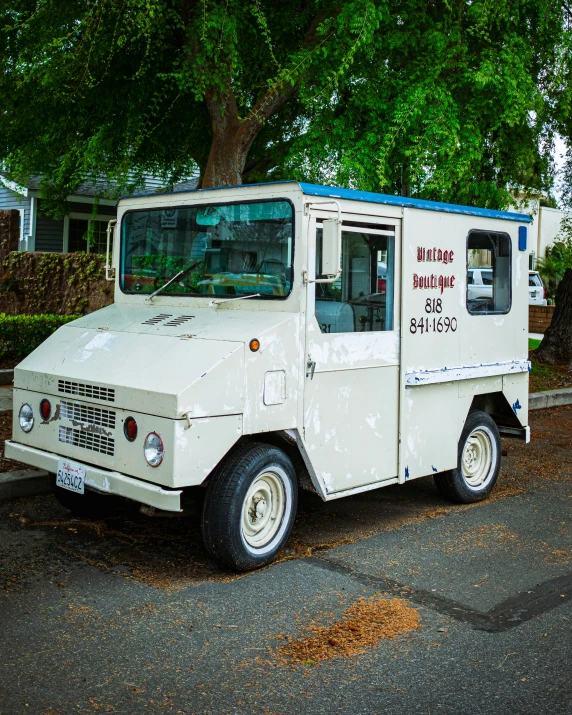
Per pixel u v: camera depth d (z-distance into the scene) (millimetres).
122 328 5676
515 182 11547
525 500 7074
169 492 4578
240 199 5484
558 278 31375
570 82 10586
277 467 5188
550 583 5062
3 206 21500
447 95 9258
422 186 9773
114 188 14602
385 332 5832
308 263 5172
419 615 4520
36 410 5578
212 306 5582
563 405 12258
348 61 8867
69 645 4023
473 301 6676
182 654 3965
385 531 6078
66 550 5406
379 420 5836
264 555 5156
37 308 15578
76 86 9641
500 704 3568
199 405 4652
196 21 8805
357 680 3756
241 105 10742
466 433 6750
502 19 9992
